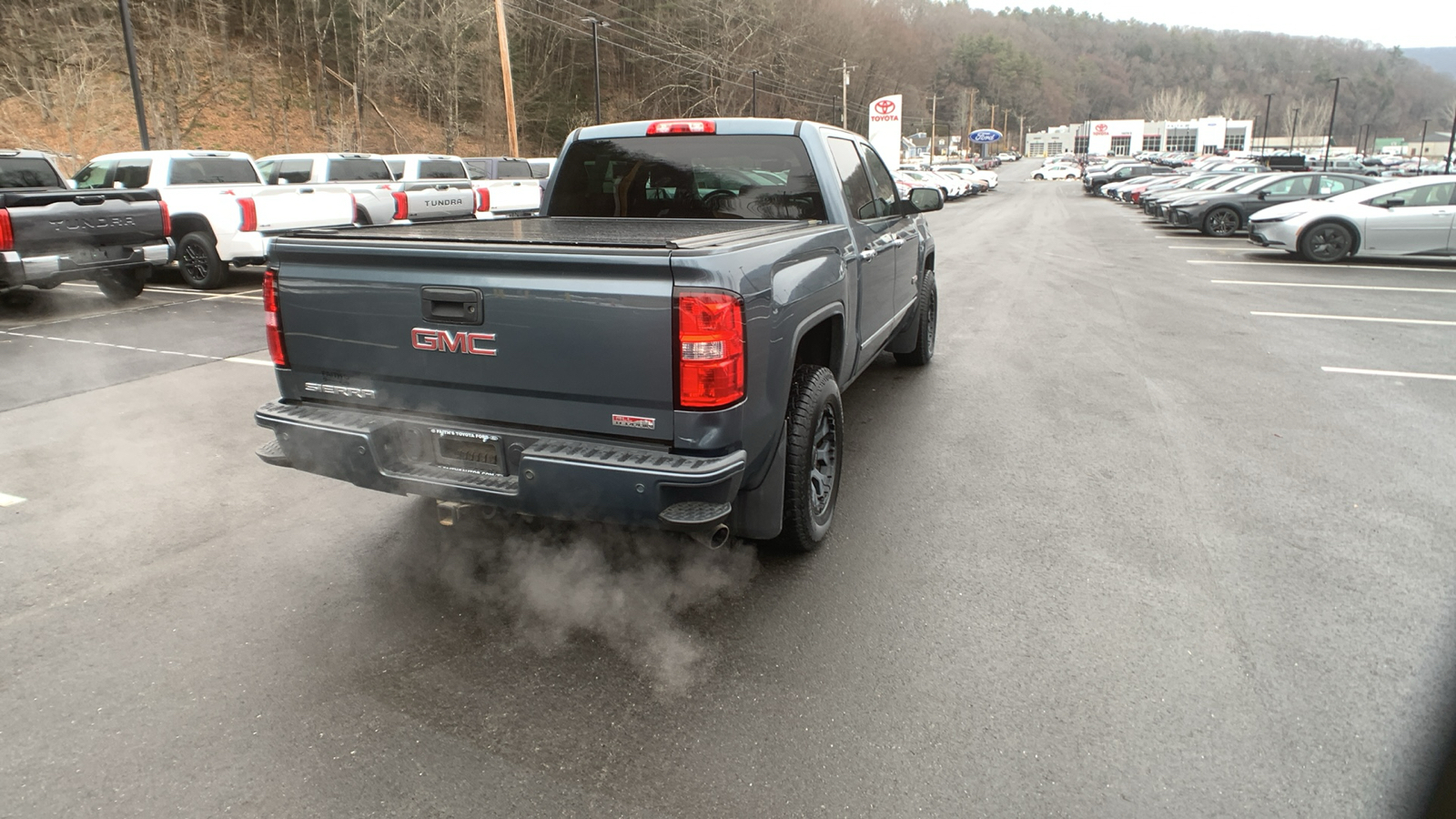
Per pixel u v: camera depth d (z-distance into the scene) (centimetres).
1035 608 319
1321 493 430
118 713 254
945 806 218
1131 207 3269
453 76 4522
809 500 348
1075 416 567
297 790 223
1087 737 246
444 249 279
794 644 296
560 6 5906
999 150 16138
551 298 269
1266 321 902
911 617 313
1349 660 283
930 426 546
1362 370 685
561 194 474
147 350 739
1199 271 1338
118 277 961
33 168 1041
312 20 4812
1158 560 358
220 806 217
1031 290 1152
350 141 4309
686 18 6469
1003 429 540
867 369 703
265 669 279
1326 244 1413
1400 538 377
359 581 339
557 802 220
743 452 277
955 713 257
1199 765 233
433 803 219
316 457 310
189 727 249
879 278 473
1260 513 405
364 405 311
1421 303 1009
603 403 273
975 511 409
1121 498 425
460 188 1293
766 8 7006
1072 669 279
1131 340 810
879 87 10250
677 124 437
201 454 487
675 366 261
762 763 235
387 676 276
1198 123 12250
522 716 256
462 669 280
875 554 364
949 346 797
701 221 426
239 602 322
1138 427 542
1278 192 1916
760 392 285
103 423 543
